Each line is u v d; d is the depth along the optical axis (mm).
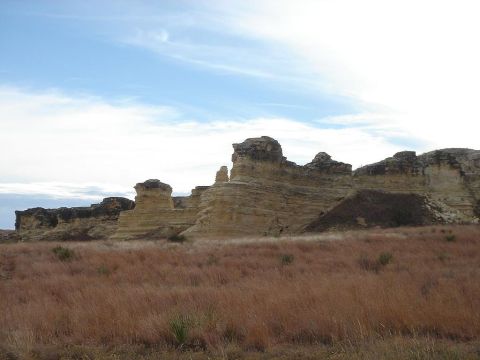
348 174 76625
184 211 81562
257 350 9258
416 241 37031
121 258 26531
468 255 26984
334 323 9922
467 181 75375
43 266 24016
